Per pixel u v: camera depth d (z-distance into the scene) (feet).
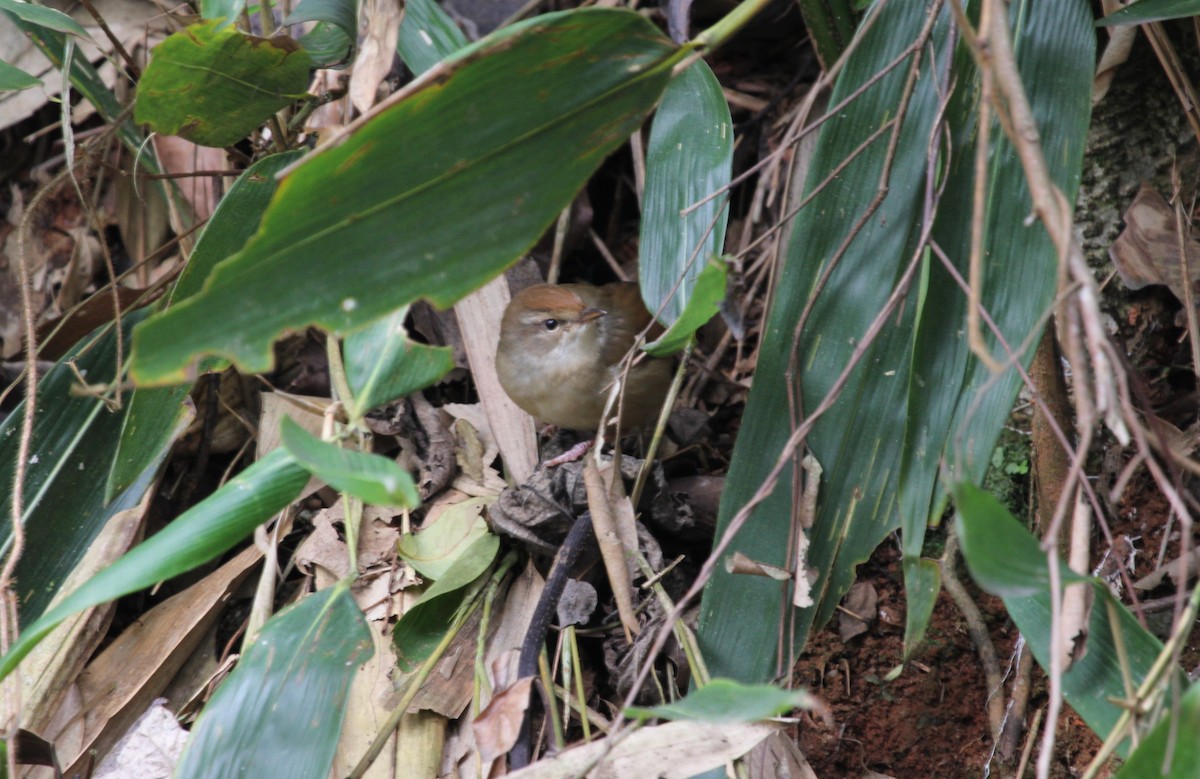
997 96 6.35
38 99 15.79
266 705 8.77
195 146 14.47
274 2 13.82
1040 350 10.32
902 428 9.34
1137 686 7.60
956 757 11.30
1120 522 11.90
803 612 9.42
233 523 8.11
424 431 13.35
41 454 11.94
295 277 6.83
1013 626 11.86
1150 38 10.95
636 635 10.77
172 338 6.58
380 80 9.75
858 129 9.66
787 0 15.98
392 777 10.48
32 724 10.76
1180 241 11.15
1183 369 12.41
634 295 14.75
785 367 9.70
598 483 10.69
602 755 7.06
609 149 7.37
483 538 11.87
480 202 7.14
